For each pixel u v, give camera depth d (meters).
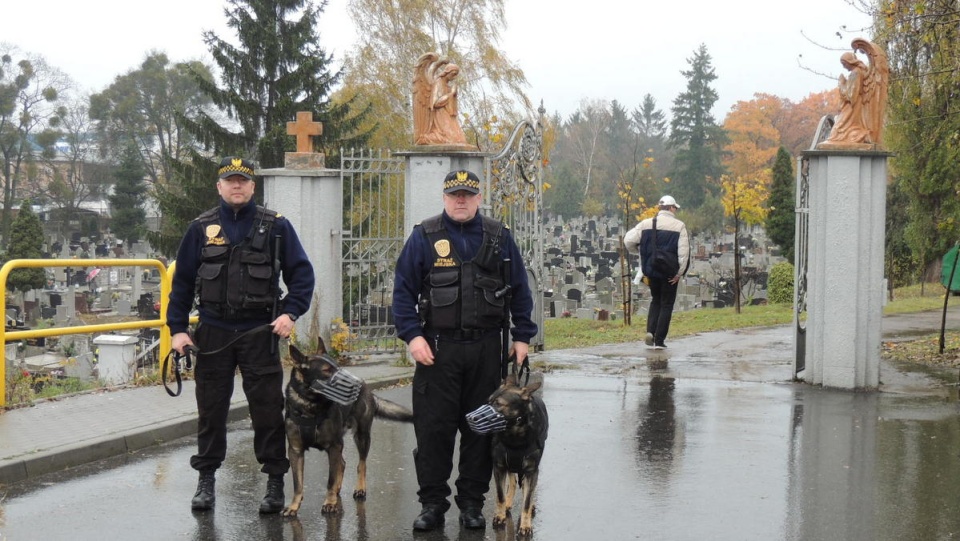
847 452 7.46
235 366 5.95
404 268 5.56
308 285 6.01
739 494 6.31
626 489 6.45
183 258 5.92
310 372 5.49
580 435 8.09
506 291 5.57
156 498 6.18
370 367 11.52
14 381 9.16
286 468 5.96
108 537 5.36
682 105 93.12
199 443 5.96
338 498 5.86
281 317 5.85
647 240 13.55
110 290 36.22
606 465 7.10
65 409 8.45
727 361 12.34
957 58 12.84
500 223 5.65
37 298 33.97
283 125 28.48
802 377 10.75
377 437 8.08
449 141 11.05
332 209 12.41
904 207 28.22
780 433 8.13
